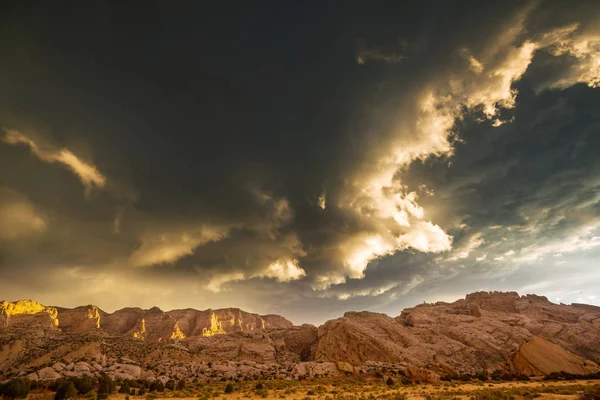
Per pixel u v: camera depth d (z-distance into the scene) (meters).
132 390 55.94
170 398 47.66
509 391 47.78
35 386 51.50
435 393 49.03
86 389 49.50
